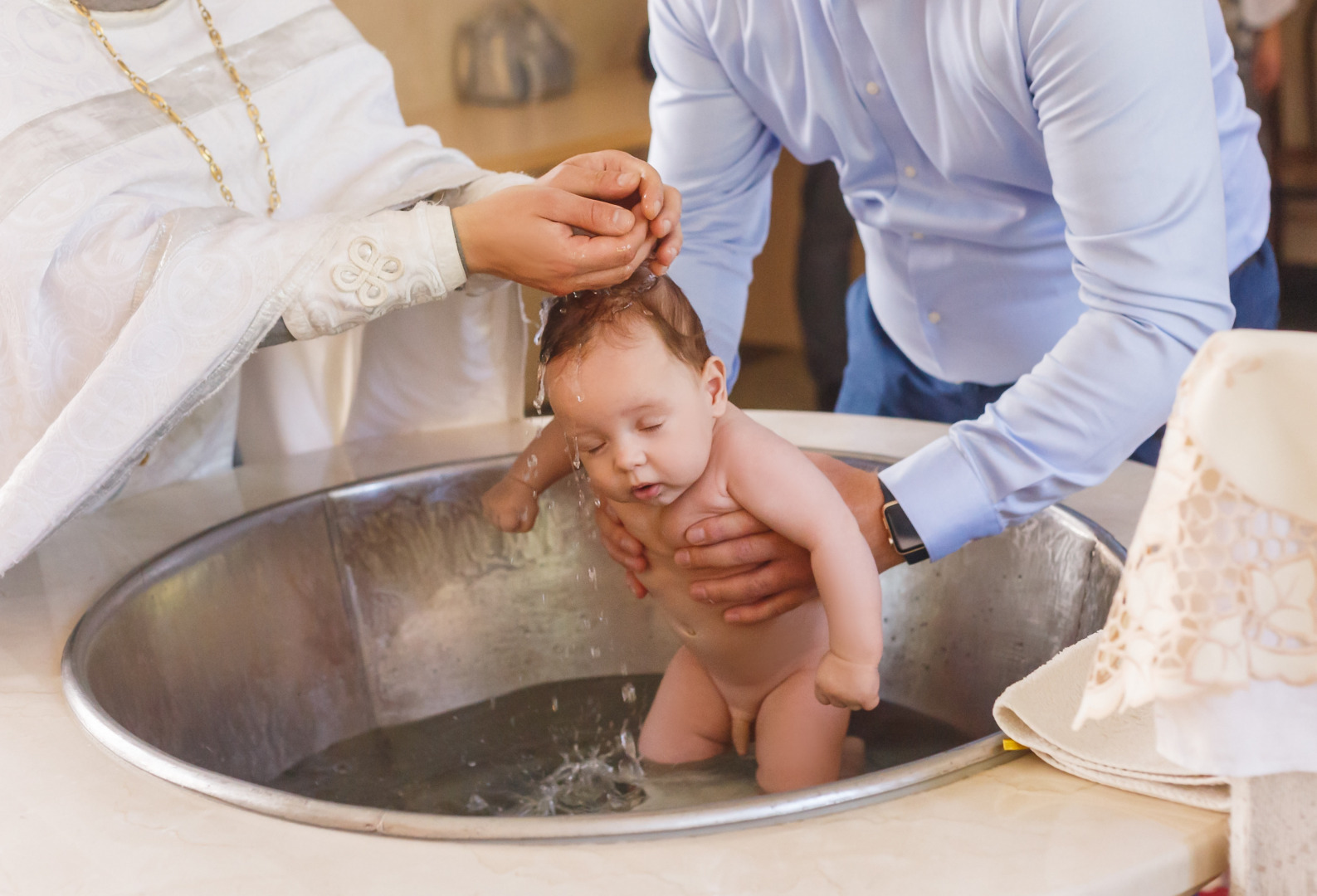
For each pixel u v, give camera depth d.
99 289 0.90
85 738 0.71
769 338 4.13
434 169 1.20
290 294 0.89
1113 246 0.89
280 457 1.34
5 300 0.90
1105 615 0.90
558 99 3.40
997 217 1.19
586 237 0.85
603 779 1.00
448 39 3.33
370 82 1.20
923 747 1.00
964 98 1.05
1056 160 0.92
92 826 0.60
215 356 0.89
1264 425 0.49
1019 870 0.52
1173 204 0.88
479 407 1.39
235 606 1.04
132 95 1.03
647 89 3.54
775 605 0.93
